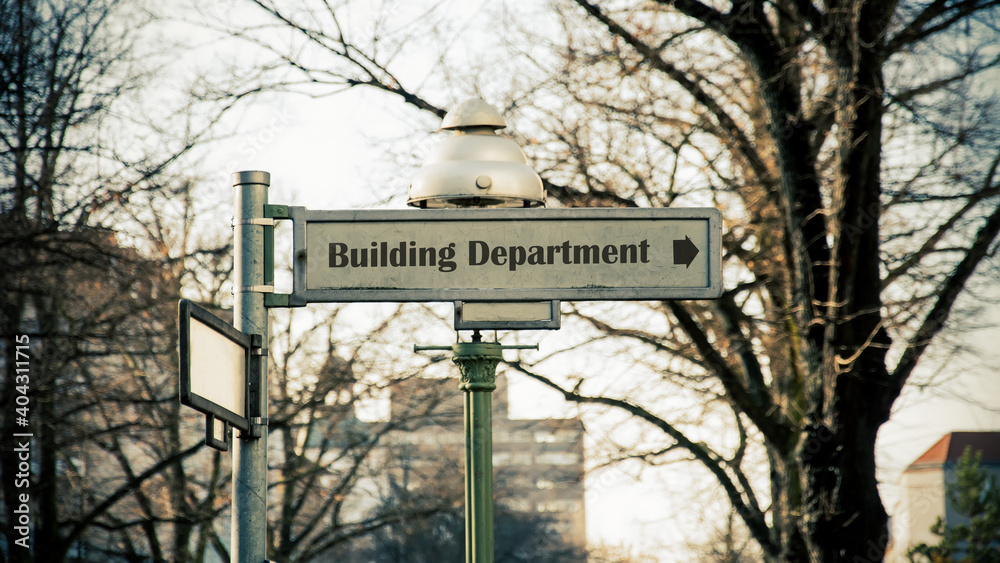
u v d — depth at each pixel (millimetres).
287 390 19969
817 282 10055
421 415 21156
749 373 13812
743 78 12430
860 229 9398
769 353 13094
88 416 16953
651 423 14070
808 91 12062
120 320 14734
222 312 17766
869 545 9758
